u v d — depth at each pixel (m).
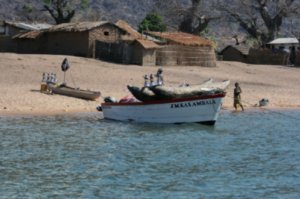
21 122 54.47
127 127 53.91
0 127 51.19
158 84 59.91
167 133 51.25
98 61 102.25
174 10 179.88
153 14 172.75
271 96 83.69
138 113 56.34
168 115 55.81
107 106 57.69
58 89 69.00
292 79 106.88
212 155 41.47
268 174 35.62
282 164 38.66
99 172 35.47
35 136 47.34
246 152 42.94
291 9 179.75
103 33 108.31
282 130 54.97
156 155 41.06
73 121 56.22
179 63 111.25
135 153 41.59
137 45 103.69
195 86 57.53
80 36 107.31
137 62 103.94
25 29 136.50
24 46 117.81
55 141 45.38
